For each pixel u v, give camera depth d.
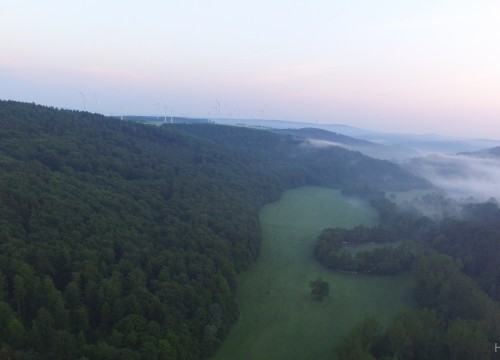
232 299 135.88
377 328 114.88
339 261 170.50
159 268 123.25
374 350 108.75
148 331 97.94
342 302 144.12
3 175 130.62
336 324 130.00
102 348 88.69
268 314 134.00
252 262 169.38
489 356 100.69
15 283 93.62
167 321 103.62
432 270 145.75
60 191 137.62
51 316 91.31
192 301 115.00
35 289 96.62
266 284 154.88
